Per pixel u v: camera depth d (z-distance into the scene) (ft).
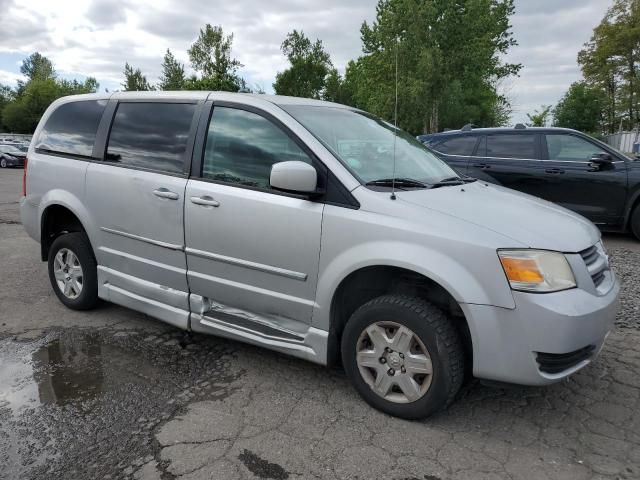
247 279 11.10
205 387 10.89
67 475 8.08
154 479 7.99
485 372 8.81
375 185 10.12
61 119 15.42
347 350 10.05
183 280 12.19
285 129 10.84
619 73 131.95
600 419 9.73
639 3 120.26
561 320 8.31
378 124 13.46
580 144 25.88
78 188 14.20
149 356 12.40
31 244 24.52
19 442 8.93
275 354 12.51
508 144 27.35
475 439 9.09
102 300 15.47
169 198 12.04
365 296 10.54
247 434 9.18
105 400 10.34
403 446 8.86
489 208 9.92
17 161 95.71
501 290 8.51
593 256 9.62
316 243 9.98
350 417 9.75
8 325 14.35
